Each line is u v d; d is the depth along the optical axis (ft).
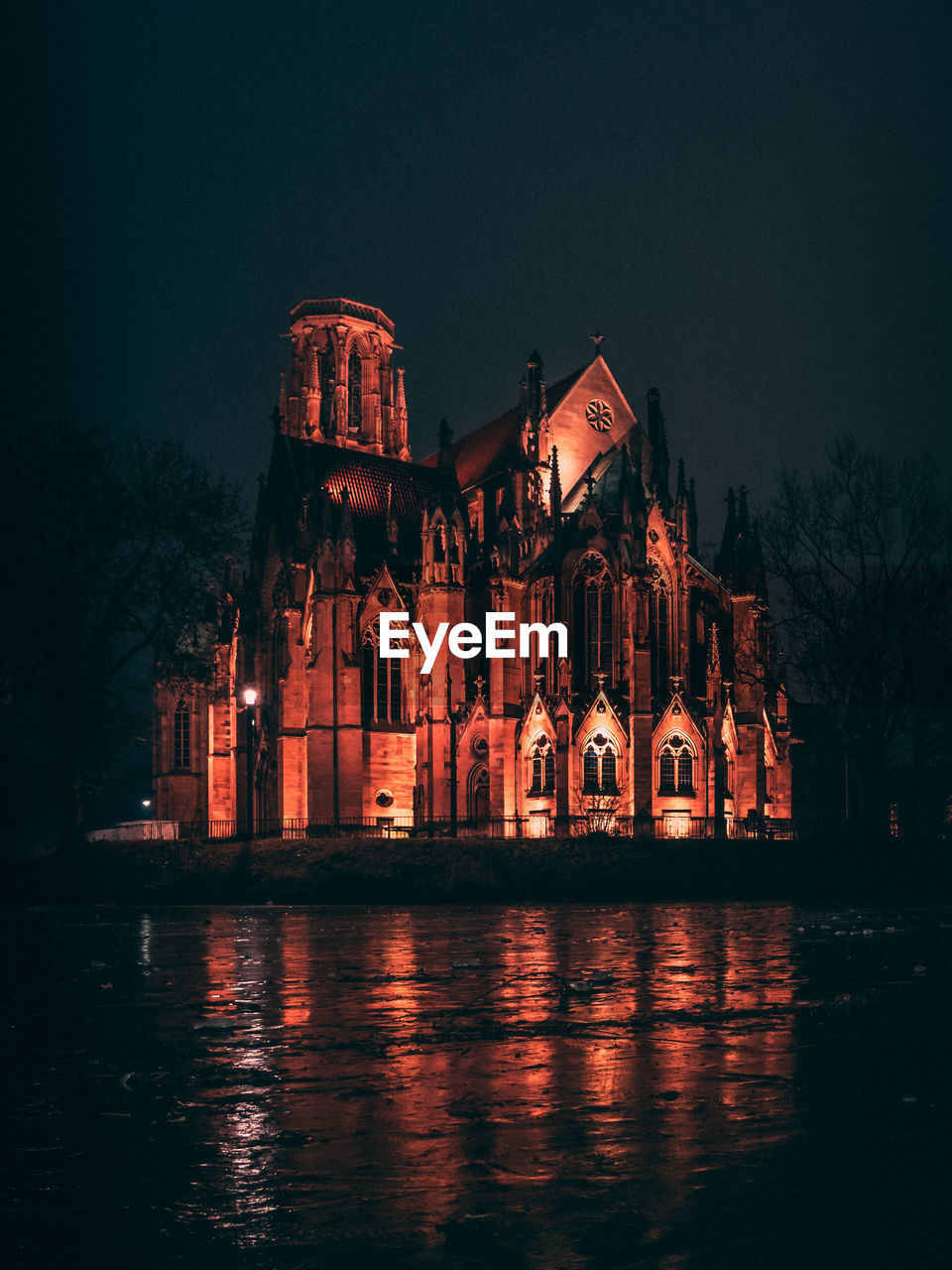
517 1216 34.78
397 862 220.43
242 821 330.34
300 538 318.86
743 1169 38.83
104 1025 69.97
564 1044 61.67
